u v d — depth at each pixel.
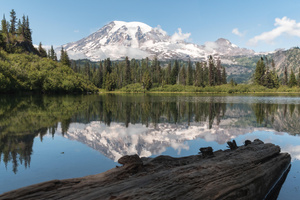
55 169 5.60
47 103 31.70
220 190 3.48
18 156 6.79
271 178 4.78
